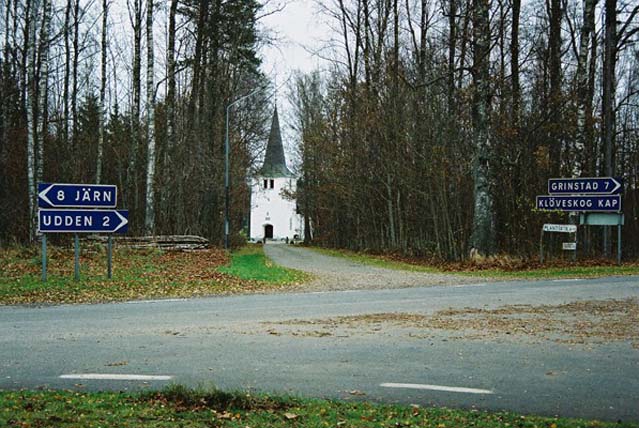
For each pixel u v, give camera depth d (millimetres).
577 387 7078
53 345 9180
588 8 25656
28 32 29062
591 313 12211
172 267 21453
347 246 53000
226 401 6238
